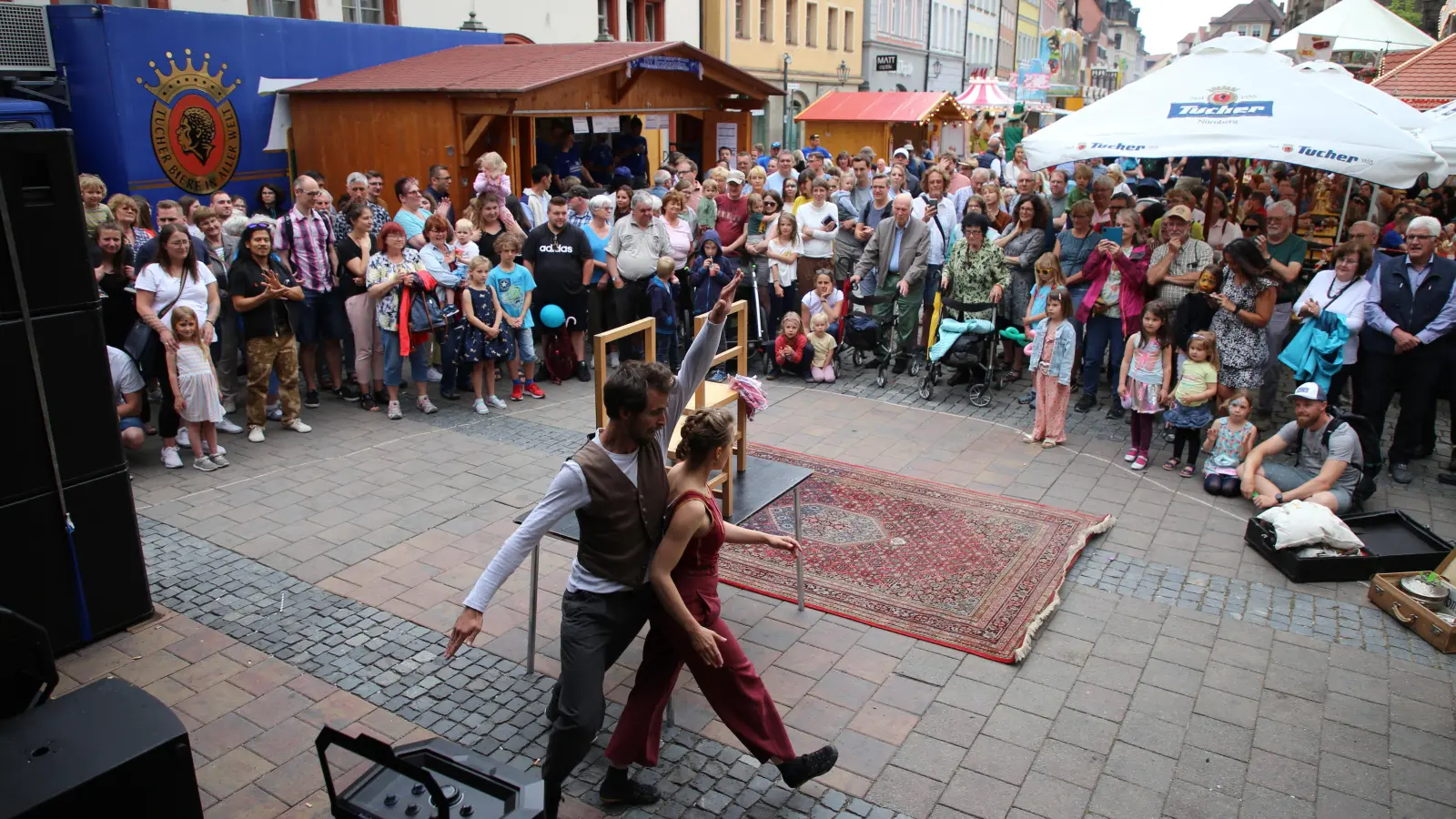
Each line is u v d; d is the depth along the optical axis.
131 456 7.56
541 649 5.07
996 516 6.69
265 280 7.70
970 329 9.03
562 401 9.23
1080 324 9.38
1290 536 6.02
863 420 8.81
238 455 7.65
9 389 4.59
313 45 12.03
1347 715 4.61
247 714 4.48
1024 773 4.17
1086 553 6.27
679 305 10.40
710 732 4.42
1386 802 4.03
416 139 11.18
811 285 10.45
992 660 5.00
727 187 10.58
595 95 12.31
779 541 4.02
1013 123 26.59
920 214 11.59
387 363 8.46
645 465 3.62
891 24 40.56
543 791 2.88
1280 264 8.26
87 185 8.59
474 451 7.85
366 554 6.05
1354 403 7.78
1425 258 7.21
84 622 4.96
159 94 10.38
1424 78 13.07
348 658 4.95
